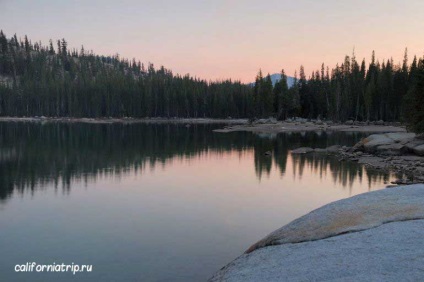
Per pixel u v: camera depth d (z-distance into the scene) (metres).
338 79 129.12
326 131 96.62
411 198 9.98
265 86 127.44
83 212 22.45
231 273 8.18
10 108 170.75
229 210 22.73
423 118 52.50
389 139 50.22
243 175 35.47
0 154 49.91
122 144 64.12
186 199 25.66
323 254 7.34
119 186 30.17
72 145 61.88
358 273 6.01
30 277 13.73
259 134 88.12
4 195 26.91
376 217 8.99
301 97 135.25
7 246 16.88
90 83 175.25
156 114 163.38
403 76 110.31
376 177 33.38
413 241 7.13
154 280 13.31
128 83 170.62
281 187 29.72
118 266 14.58
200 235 18.16
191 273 13.88
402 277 5.53
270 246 9.21
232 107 159.88
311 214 10.49
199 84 175.75
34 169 38.31
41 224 20.08
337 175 34.78
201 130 102.50
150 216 21.48
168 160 45.59
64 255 15.75
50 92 171.50
